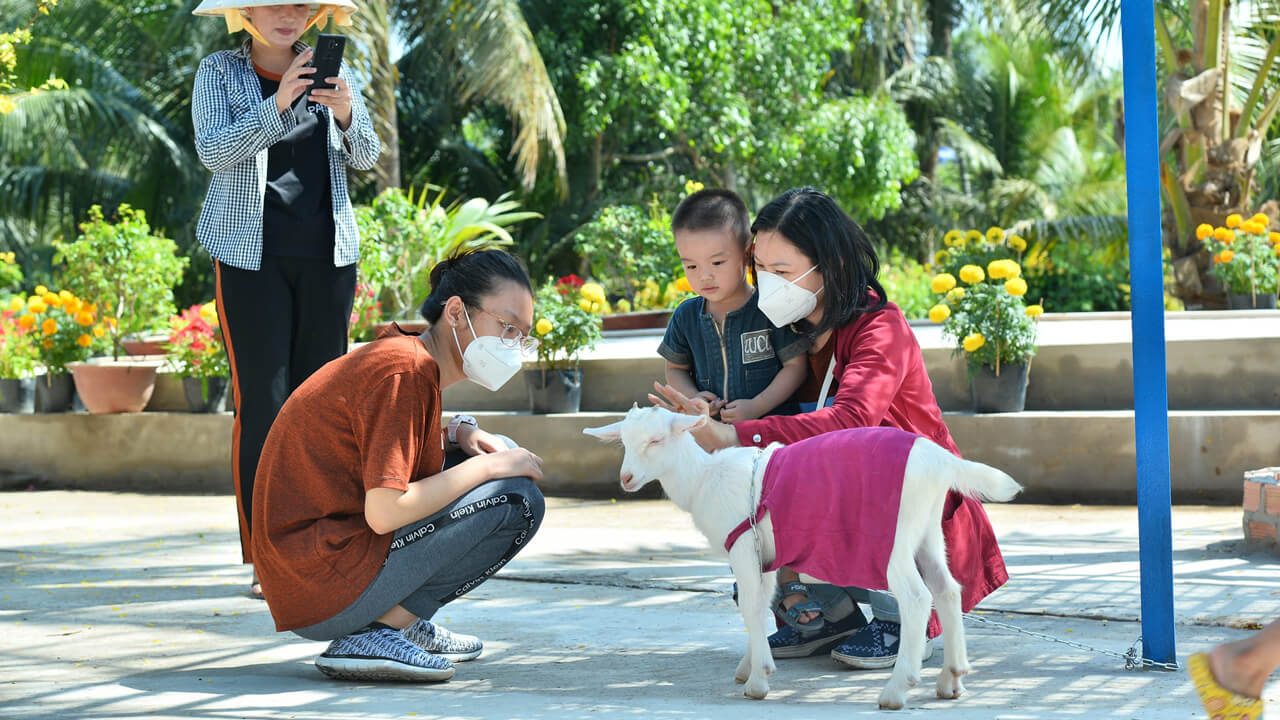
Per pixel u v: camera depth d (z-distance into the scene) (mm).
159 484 8062
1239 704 1877
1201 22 10984
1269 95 12125
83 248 11125
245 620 3740
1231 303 10016
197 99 3932
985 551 3047
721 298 3254
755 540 2695
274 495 2887
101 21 17875
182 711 2584
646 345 8461
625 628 3553
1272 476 4543
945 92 23875
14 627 3643
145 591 4281
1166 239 11562
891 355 2975
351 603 2871
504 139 20734
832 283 2984
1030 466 6289
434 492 2846
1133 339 2859
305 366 4066
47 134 17672
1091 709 2496
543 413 7254
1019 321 6461
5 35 8984
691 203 3236
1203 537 4883
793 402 3277
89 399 8219
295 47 4066
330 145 4043
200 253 18844
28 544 5586
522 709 2580
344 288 4094
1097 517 5676
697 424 2742
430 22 15891
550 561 4805
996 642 3223
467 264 2904
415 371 2820
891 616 3043
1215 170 11078
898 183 18531
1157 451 2836
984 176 24406
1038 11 12625
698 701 2662
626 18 17000
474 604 3980
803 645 3168
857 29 19328
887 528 2543
